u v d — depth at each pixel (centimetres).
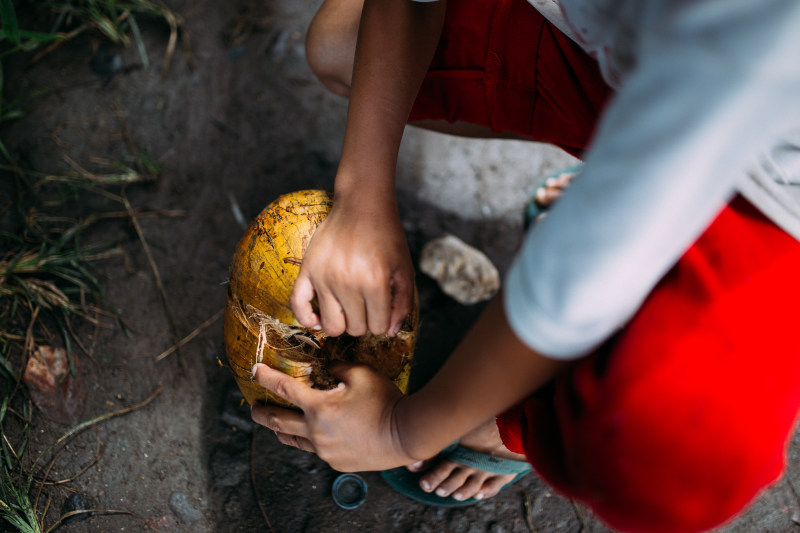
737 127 42
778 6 39
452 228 175
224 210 172
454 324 164
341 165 99
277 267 111
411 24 96
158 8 190
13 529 132
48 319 152
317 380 109
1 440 137
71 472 139
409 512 145
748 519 147
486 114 116
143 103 181
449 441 86
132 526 136
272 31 194
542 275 52
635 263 48
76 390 147
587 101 98
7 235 160
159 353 154
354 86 99
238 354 116
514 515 147
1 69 174
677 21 43
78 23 188
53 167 170
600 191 47
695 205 46
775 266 64
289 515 142
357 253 93
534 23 99
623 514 69
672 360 62
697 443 62
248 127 182
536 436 80
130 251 164
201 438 147
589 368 69
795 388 64
